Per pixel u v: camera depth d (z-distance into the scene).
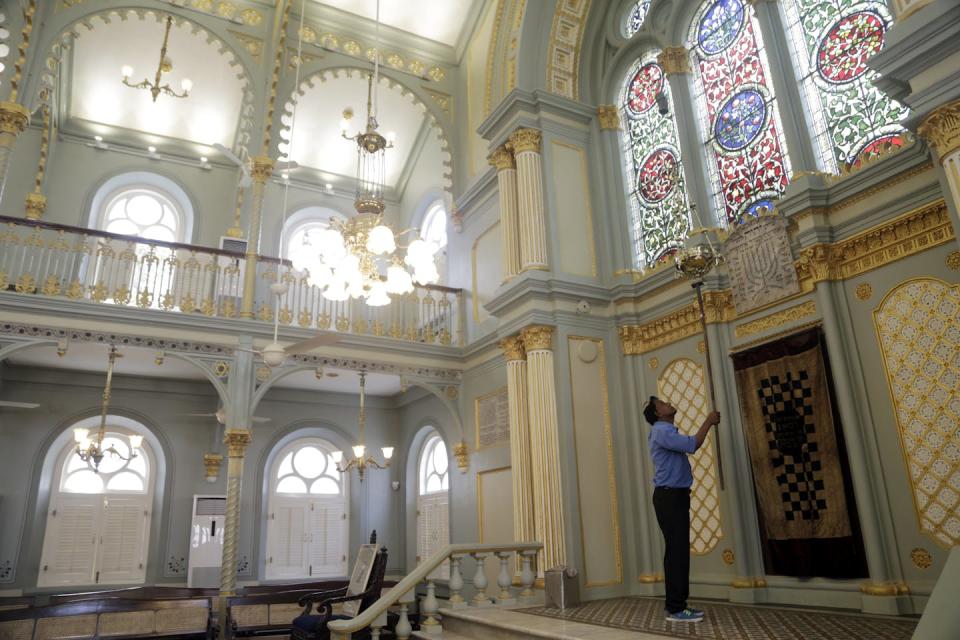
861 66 6.52
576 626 5.40
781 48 7.17
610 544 7.92
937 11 4.27
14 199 11.52
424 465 12.89
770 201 7.24
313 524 12.86
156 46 11.64
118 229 12.61
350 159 14.19
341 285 6.29
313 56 11.48
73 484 11.52
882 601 5.41
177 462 11.84
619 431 8.38
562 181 9.11
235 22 10.96
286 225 13.71
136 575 11.45
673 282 8.08
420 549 12.60
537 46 9.69
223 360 9.37
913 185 5.76
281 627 7.91
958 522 5.18
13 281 10.67
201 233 12.92
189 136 13.18
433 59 12.50
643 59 9.35
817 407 6.25
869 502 5.68
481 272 10.70
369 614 5.93
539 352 8.30
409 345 10.54
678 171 8.42
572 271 8.77
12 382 11.00
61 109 12.02
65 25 9.56
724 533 7.10
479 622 5.91
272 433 12.62
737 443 7.10
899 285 5.80
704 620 5.48
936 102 4.28
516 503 8.29
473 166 11.52
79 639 6.99
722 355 7.36
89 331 8.66
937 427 5.39
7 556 10.49
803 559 6.27
